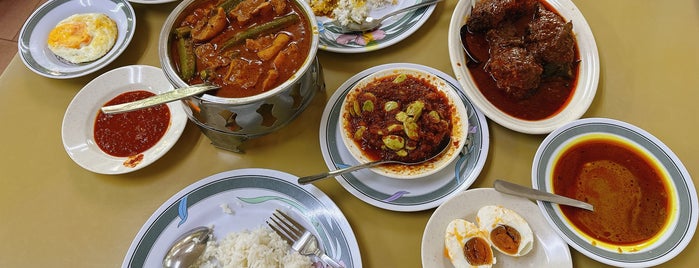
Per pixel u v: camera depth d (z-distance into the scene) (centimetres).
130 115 113
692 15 127
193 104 94
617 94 114
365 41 125
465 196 94
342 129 104
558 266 88
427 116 103
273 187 100
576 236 90
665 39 123
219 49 101
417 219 98
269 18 106
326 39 126
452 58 116
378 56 125
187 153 110
